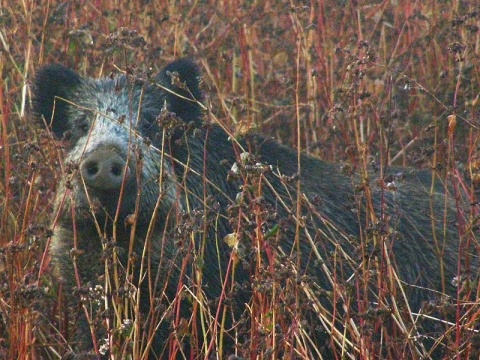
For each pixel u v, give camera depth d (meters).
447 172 9.45
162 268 9.70
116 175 9.07
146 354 8.17
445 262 10.37
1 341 8.89
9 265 9.07
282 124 13.24
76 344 9.68
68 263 10.02
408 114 12.90
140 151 8.80
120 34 9.91
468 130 12.26
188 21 14.10
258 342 7.93
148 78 9.61
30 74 12.82
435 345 8.65
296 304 7.97
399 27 14.88
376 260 8.91
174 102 10.70
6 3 13.66
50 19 13.17
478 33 13.27
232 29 14.26
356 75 10.23
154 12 13.81
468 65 12.46
